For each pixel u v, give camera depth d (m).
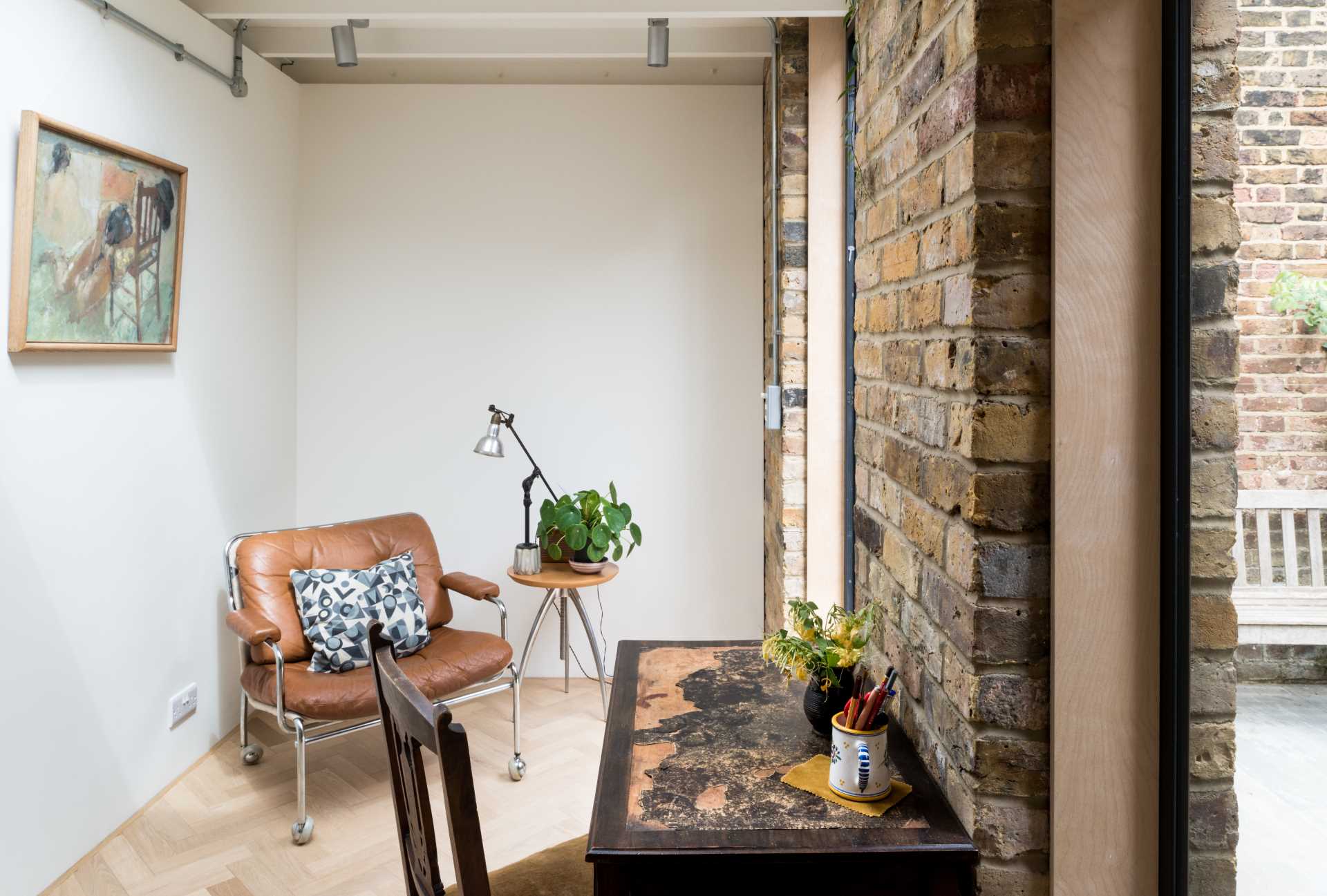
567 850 1.69
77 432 2.42
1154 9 1.08
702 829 1.13
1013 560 1.14
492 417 3.55
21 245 2.16
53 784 2.32
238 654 3.36
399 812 1.46
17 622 2.19
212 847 2.50
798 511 3.17
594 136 3.92
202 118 3.06
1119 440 1.10
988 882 1.15
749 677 1.68
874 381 1.69
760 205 3.94
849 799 1.21
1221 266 0.98
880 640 1.65
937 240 1.28
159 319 2.78
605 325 3.97
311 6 2.93
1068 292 1.10
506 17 2.91
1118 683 1.11
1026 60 1.11
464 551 4.00
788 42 3.14
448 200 3.93
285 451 3.81
